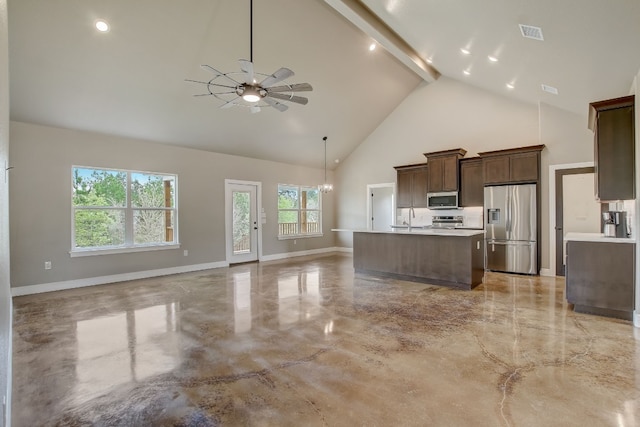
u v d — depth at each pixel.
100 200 5.42
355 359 2.64
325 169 9.47
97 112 4.92
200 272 6.35
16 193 4.57
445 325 3.39
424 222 7.68
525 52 3.78
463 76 6.33
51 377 2.38
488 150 6.73
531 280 5.48
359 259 6.19
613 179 3.61
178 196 6.31
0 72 1.04
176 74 4.75
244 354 2.74
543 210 5.84
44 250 4.81
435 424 1.84
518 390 2.18
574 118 5.56
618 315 3.59
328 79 6.08
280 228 8.38
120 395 2.16
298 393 2.16
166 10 3.94
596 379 2.31
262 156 7.77
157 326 3.40
